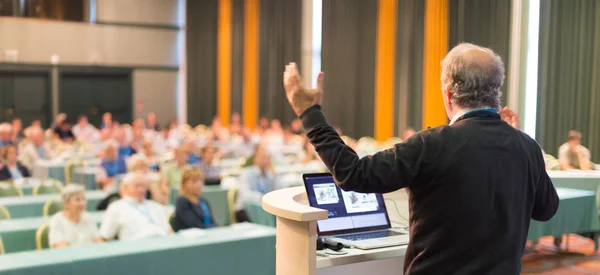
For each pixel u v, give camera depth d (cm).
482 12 782
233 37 1488
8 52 1423
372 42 1092
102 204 484
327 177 208
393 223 226
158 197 542
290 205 165
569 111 716
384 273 227
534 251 455
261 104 1412
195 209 418
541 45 707
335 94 1176
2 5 1417
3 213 427
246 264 346
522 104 697
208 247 330
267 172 579
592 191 388
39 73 1461
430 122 935
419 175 139
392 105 1050
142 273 308
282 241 170
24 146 915
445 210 138
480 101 146
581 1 714
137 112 1573
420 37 970
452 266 138
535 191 150
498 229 139
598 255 439
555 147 707
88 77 1519
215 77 1541
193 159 737
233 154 1059
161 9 1593
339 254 172
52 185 564
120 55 1547
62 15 1479
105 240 389
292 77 152
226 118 1509
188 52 1603
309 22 1280
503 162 141
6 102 1431
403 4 1020
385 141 1059
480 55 147
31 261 284
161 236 349
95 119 1527
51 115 1470
